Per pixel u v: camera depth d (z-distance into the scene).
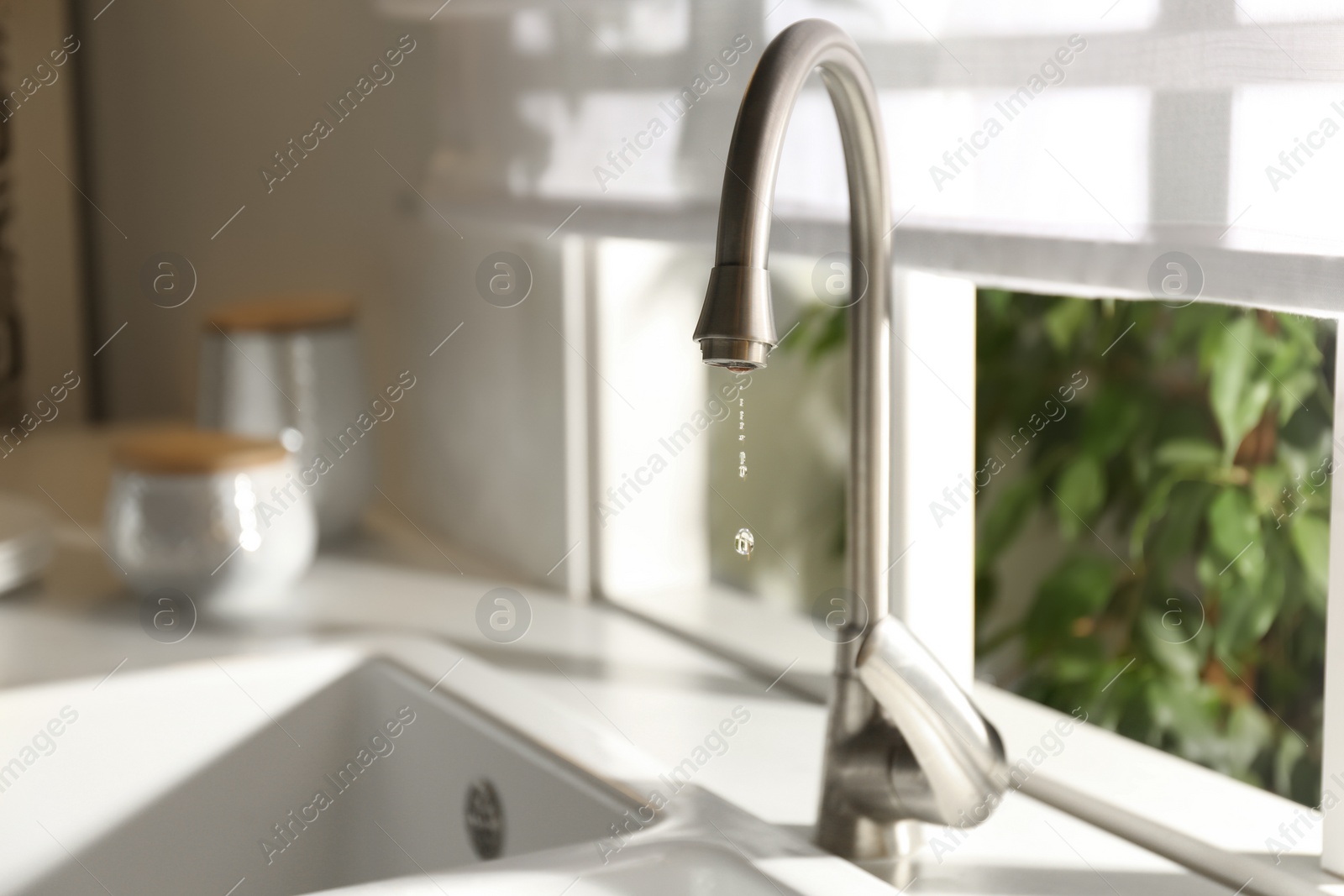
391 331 1.42
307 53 1.50
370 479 1.36
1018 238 0.73
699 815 0.74
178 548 1.08
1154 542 1.43
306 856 1.01
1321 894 0.65
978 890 0.66
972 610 0.94
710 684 0.98
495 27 1.17
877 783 0.67
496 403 1.26
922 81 0.78
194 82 1.81
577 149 1.07
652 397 1.19
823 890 0.64
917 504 0.92
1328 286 0.58
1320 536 1.26
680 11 0.95
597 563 1.19
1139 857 0.70
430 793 0.95
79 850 0.93
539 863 0.67
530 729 0.86
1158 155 0.65
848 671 0.68
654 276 1.18
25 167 2.03
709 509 1.26
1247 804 0.75
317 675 1.01
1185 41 0.63
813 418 1.35
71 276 2.10
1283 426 1.33
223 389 1.29
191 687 0.97
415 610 1.15
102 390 2.16
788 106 0.55
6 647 1.04
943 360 0.91
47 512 1.46
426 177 1.30
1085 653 1.39
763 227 0.54
